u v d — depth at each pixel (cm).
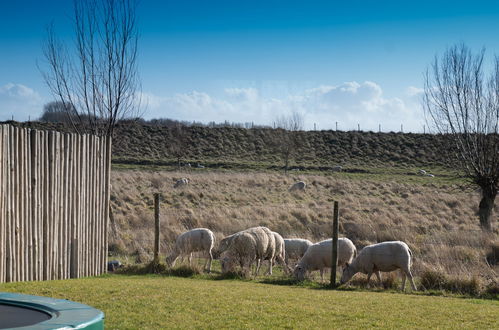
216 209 2675
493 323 864
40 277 1188
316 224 2405
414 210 3105
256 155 7581
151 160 6556
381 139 8138
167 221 2303
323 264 1510
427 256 1706
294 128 8181
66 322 369
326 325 827
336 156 7594
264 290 1155
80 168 1327
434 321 872
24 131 1139
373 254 1362
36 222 1174
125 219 2362
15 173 1113
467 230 2338
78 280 1214
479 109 2488
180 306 927
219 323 818
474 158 2481
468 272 1393
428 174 6100
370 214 2820
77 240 1311
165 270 1445
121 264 1574
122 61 1903
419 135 8219
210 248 1648
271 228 2262
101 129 1912
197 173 5269
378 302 1038
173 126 8244
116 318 829
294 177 4991
